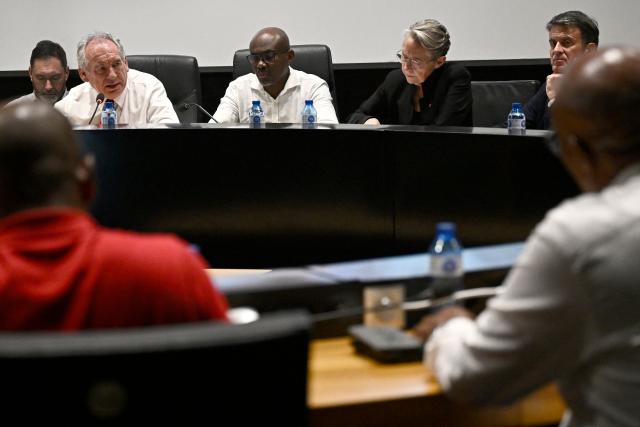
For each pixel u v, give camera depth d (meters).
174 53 5.84
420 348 1.62
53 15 5.79
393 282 1.70
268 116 4.66
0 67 5.85
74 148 1.26
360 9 5.77
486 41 5.81
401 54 4.38
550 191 2.90
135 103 4.47
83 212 1.27
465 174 3.15
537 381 1.31
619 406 1.25
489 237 3.11
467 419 1.53
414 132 3.28
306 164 3.52
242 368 1.05
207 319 1.25
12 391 1.00
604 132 1.26
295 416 1.10
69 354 0.99
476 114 4.68
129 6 5.79
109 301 1.21
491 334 1.30
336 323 1.70
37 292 1.19
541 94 4.31
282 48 4.51
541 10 5.77
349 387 1.52
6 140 1.21
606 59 1.29
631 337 1.22
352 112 5.76
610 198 1.26
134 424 1.03
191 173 3.64
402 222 3.36
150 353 1.01
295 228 3.57
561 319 1.24
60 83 4.71
